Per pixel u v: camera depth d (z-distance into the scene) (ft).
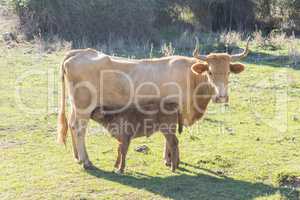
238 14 90.07
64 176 31.01
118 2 75.77
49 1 73.77
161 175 31.63
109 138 37.63
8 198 28.19
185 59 33.99
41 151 35.06
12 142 36.60
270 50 67.56
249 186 30.22
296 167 32.78
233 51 66.33
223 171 32.35
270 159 34.27
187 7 88.74
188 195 28.94
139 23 76.69
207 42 72.13
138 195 28.76
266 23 90.12
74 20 74.69
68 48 66.39
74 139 33.17
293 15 89.20
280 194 28.99
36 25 74.18
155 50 68.49
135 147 35.94
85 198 28.30
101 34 75.25
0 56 60.95
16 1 75.20
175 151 32.09
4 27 75.31
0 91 48.14
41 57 61.00
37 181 30.30
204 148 36.09
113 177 31.09
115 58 33.65
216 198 28.58
